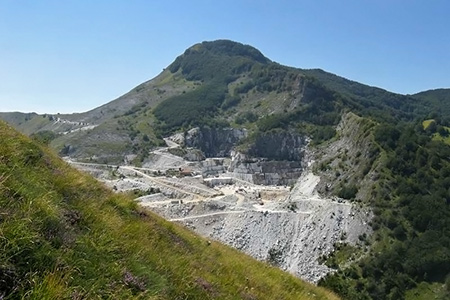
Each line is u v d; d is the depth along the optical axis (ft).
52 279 19.33
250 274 50.72
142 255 30.94
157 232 42.55
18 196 24.62
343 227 434.30
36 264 20.33
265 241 433.07
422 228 410.31
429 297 339.57
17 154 32.48
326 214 452.35
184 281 31.96
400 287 351.67
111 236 29.73
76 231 27.07
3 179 24.32
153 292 26.32
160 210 474.49
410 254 379.76
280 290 50.83
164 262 32.81
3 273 18.29
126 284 24.77
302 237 431.84
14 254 19.36
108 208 38.27
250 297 40.47
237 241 435.12
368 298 347.77
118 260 26.94
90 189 41.01
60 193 33.06
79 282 21.38
